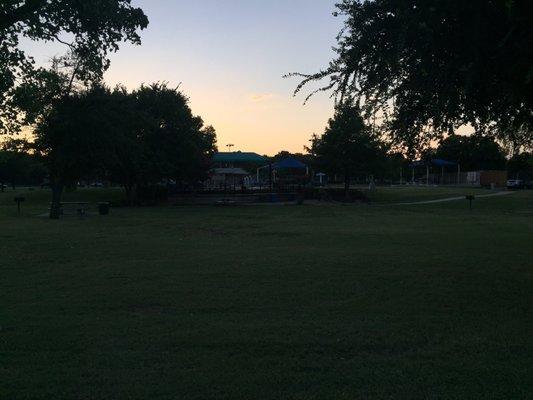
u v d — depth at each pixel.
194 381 5.08
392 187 72.62
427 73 7.48
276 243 16.84
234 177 67.50
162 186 50.19
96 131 30.75
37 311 7.95
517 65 6.78
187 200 47.12
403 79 8.02
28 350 6.05
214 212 34.53
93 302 8.55
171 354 5.89
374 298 8.73
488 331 6.75
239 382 5.05
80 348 6.12
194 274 11.08
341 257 13.45
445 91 7.54
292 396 4.71
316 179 89.75
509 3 5.85
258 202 47.97
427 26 6.90
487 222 25.61
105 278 10.71
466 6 6.64
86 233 20.48
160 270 11.64
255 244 16.58
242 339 6.43
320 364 5.54
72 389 4.89
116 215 31.62
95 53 18.47
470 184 80.44
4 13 14.59
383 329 6.86
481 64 6.99
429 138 8.71
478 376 5.15
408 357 5.75
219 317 7.54
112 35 18.14
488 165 80.25
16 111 18.75
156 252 14.71
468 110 8.21
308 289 9.48
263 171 93.25
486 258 13.20
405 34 6.88
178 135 44.28
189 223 25.53
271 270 11.50
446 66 7.41
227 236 19.25
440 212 34.28
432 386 4.91
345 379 5.11
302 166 52.53
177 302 8.51
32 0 14.88
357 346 6.14
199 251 14.88
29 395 4.76
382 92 8.16
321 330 6.82
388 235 19.14
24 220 27.77
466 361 5.59
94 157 30.80
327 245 16.17
